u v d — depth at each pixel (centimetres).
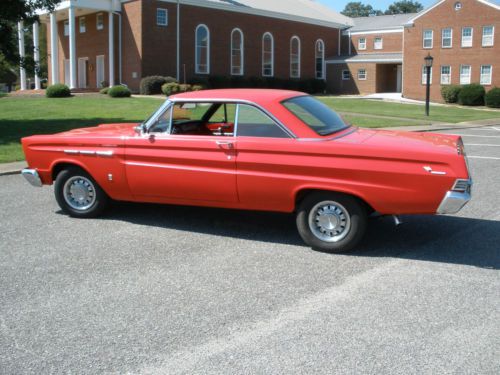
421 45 4403
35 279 493
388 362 345
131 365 344
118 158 649
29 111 2314
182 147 607
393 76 5050
